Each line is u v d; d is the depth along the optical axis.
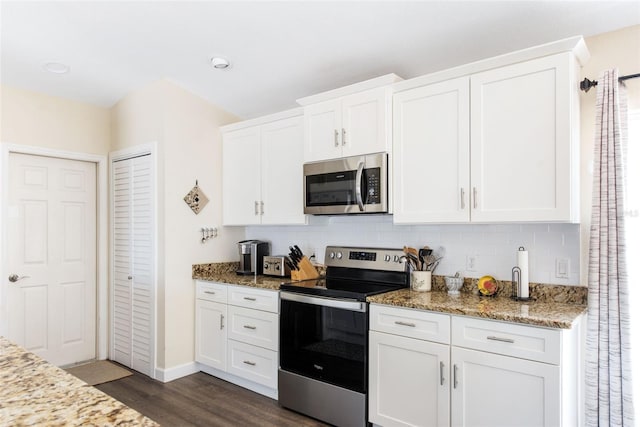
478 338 1.97
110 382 3.27
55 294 3.62
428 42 2.46
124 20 2.54
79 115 3.74
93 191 3.89
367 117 2.63
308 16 2.38
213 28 2.59
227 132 3.68
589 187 2.18
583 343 2.12
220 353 3.26
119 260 3.75
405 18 2.29
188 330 3.43
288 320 2.79
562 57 1.97
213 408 2.80
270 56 2.87
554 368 1.76
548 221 1.99
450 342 2.06
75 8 2.43
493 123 2.16
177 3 2.36
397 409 2.24
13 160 3.39
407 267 2.76
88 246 3.84
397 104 2.53
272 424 2.57
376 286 2.78
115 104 3.84
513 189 2.10
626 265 1.95
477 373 1.97
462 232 2.63
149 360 3.39
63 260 3.67
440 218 2.34
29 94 3.44
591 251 2.03
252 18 2.45
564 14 2.08
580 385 2.08
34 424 0.85
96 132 3.84
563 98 1.96
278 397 2.83
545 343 1.79
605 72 2.04
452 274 2.66
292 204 3.15
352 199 2.66
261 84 3.29
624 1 1.95
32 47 2.86
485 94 2.19
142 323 3.48
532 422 1.81
